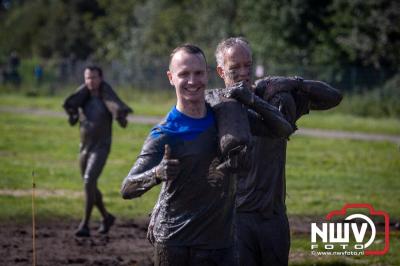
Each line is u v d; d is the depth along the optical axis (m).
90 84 29.38
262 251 16.66
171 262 13.77
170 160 12.88
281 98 16.36
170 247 13.74
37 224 30.95
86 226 29.03
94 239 28.44
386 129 74.31
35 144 57.41
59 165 47.44
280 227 16.73
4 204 34.62
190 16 123.00
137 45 126.56
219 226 13.77
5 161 48.44
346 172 46.09
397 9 91.50
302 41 99.50
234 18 114.12
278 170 16.72
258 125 14.12
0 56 167.25
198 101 13.51
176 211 13.73
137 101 102.38
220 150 13.41
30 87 116.25
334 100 16.97
